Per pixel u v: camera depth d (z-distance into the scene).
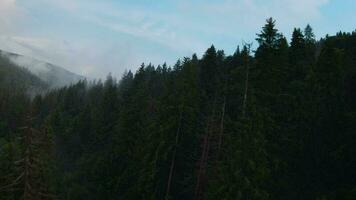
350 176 36.91
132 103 54.69
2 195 36.06
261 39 43.09
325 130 39.56
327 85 40.81
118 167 51.56
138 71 80.12
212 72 58.59
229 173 34.12
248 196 33.16
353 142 36.56
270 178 36.25
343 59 46.47
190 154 44.91
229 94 43.59
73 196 55.88
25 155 30.31
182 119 43.84
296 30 54.81
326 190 36.94
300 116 40.34
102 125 71.81
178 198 44.31
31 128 30.94
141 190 43.50
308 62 51.25
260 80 40.88
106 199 50.84
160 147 42.75
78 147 83.12
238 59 57.50
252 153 33.94
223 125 42.75
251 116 35.97
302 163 39.38
